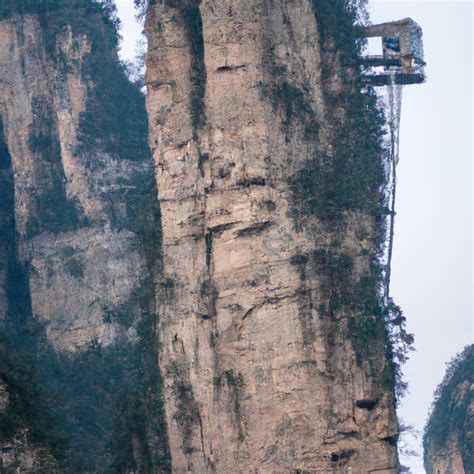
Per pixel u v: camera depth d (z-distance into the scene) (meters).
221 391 169.25
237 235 169.38
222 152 170.38
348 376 169.12
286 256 169.12
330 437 168.00
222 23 171.00
